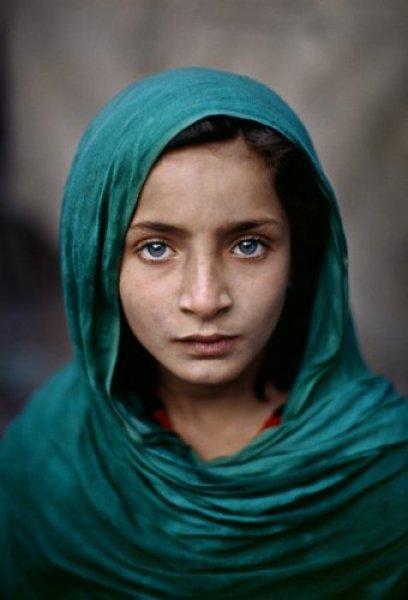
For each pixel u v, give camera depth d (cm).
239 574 123
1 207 291
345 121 234
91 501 129
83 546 131
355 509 122
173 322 110
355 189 239
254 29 238
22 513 138
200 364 111
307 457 120
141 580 127
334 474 121
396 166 236
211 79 112
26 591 141
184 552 123
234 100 108
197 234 106
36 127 276
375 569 124
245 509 120
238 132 105
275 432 121
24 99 276
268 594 124
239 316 109
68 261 120
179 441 124
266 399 127
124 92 117
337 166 237
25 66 273
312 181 114
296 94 236
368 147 236
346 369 125
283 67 236
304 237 119
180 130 104
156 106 108
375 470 122
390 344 246
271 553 122
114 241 111
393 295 246
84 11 261
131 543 126
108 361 121
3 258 297
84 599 134
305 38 234
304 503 121
